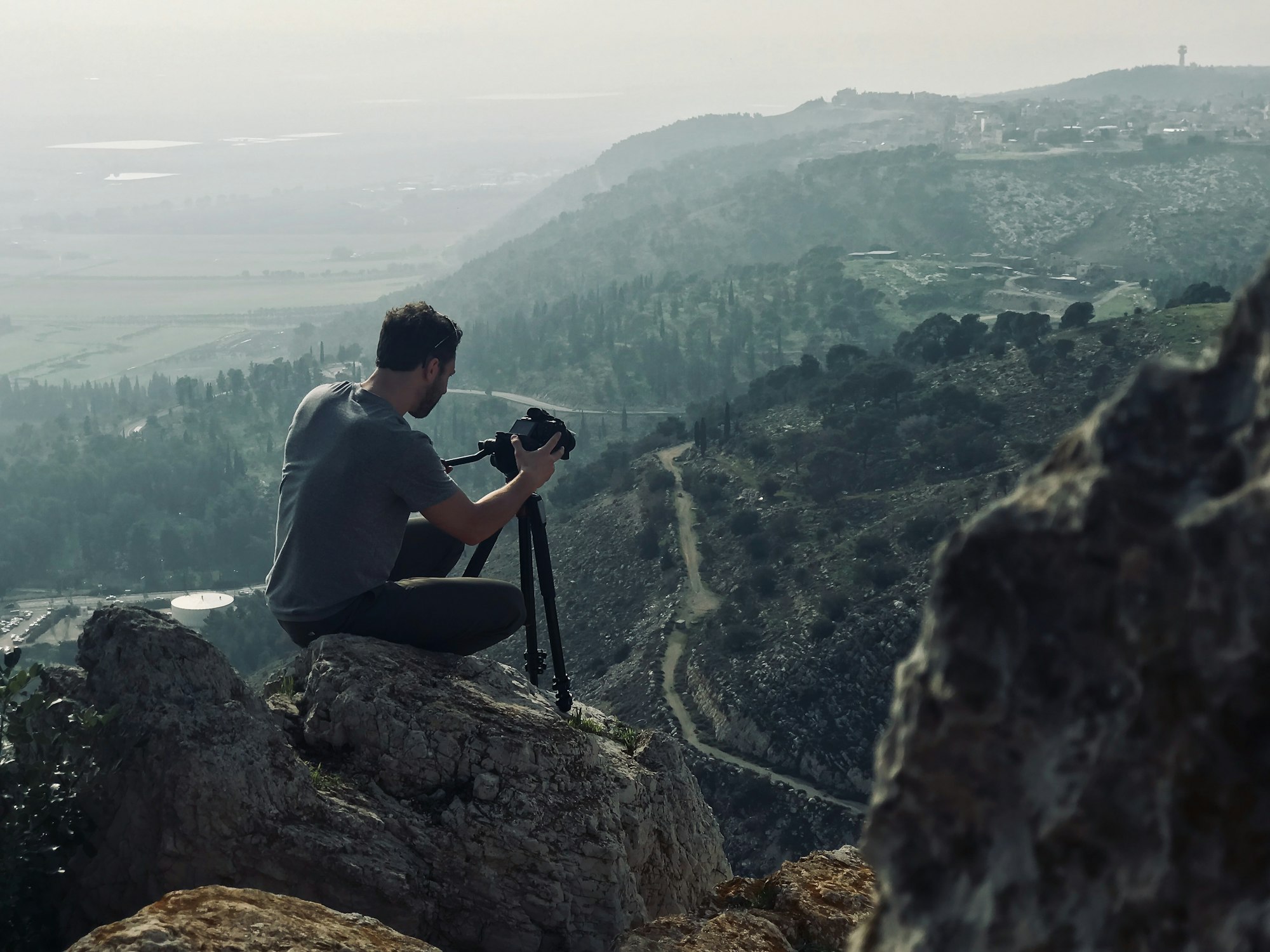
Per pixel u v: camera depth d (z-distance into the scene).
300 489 4.83
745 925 4.06
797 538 156.00
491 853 4.15
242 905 2.94
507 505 5.07
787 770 119.19
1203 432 1.15
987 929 1.14
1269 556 1.00
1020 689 1.18
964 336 198.50
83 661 4.12
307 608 4.89
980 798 1.20
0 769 3.59
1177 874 1.02
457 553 5.62
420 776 4.33
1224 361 1.18
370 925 3.10
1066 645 1.16
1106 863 1.08
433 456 4.87
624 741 5.52
